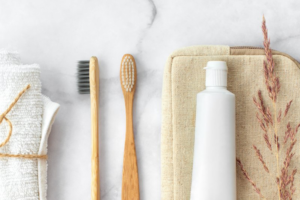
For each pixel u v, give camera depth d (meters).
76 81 0.60
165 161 0.54
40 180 0.55
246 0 0.60
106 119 0.60
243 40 0.59
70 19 0.61
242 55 0.53
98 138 0.56
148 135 0.60
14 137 0.54
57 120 0.60
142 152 0.59
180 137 0.53
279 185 0.48
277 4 0.59
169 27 0.60
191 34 0.60
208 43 0.60
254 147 0.50
